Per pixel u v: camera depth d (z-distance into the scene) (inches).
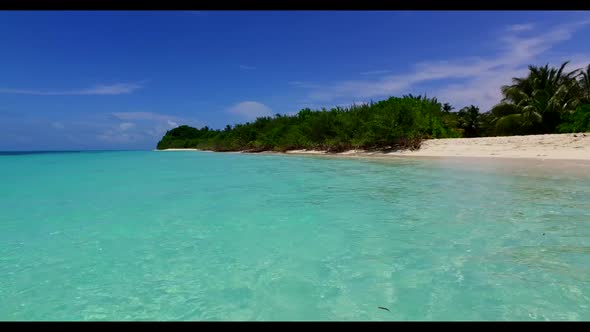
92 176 467.8
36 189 329.7
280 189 309.6
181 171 541.6
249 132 1717.5
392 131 843.4
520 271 112.0
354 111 1082.7
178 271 120.2
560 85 1102.4
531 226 161.5
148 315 91.8
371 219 187.6
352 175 410.6
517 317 86.2
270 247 144.3
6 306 96.5
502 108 1190.3
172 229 174.4
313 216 198.4
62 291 105.6
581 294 96.0
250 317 90.3
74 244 150.7
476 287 102.2
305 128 1242.0
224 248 144.2
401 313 89.9
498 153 614.9
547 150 563.5
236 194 284.4
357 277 112.3
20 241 155.6
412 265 120.3
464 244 140.3
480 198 234.4
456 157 631.2
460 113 1729.8
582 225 160.9
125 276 116.5
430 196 250.5
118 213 213.5
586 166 400.2
